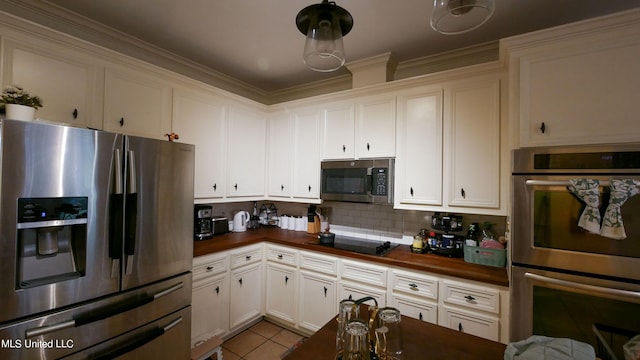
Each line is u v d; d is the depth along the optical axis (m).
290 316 2.55
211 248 2.22
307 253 2.48
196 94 2.42
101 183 1.41
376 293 2.13
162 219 1.71
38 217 1.22
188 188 1.88
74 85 1.73
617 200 1.26
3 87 1.47
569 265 1.39
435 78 2.15
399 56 2.50
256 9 1.86
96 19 2.01
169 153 1.75
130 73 1.99
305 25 1.12
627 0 1.69
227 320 2.38
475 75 2.01
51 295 1.26
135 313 1.56
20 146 1.17
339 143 2.62
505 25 1.99
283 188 2.98
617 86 1.38
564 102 1.49
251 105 2.92
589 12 1.82
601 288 1.30
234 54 2.52
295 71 2.91
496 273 1.78
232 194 2.71
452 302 1.84
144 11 1.90
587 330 1.35
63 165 1.29
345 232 2.94
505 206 1.89
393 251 2.32
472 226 2.19
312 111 2.80
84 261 1.37
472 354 0.99
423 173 2.20
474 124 2.01
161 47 2.40
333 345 1.03
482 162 1.98
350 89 2.79
